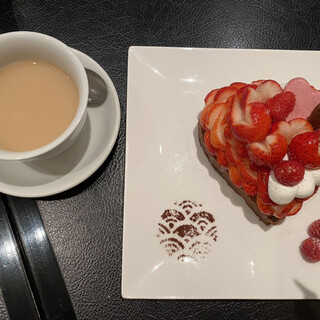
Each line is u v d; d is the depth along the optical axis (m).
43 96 0.31
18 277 0.32
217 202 0.35
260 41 0.41
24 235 0.33
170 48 0.38
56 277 0.33
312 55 0.39
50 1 0.41
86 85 0.28
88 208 0.35
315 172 0.31
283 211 0.32
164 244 0.34
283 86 0.36
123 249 0.33
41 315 0.32
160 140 0.37
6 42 0.29
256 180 0.33
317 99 0.33
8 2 0.40
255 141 0.31
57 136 0.31
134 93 0.37
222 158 0.34
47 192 0.31
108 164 0.36
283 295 0.33
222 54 0.39
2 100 0.31
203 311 0.33
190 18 0.41
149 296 0.32
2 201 0.34
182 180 0.36
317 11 0.42
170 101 0.38
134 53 0.38
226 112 0.33
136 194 0.35
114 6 0.41
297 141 0.30
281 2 0.42
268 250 0.34
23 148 0.30
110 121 0.33
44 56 0.31
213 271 0.33
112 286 0.33
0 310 0.32
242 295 0.33
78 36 0.40
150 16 0.41
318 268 0.34
